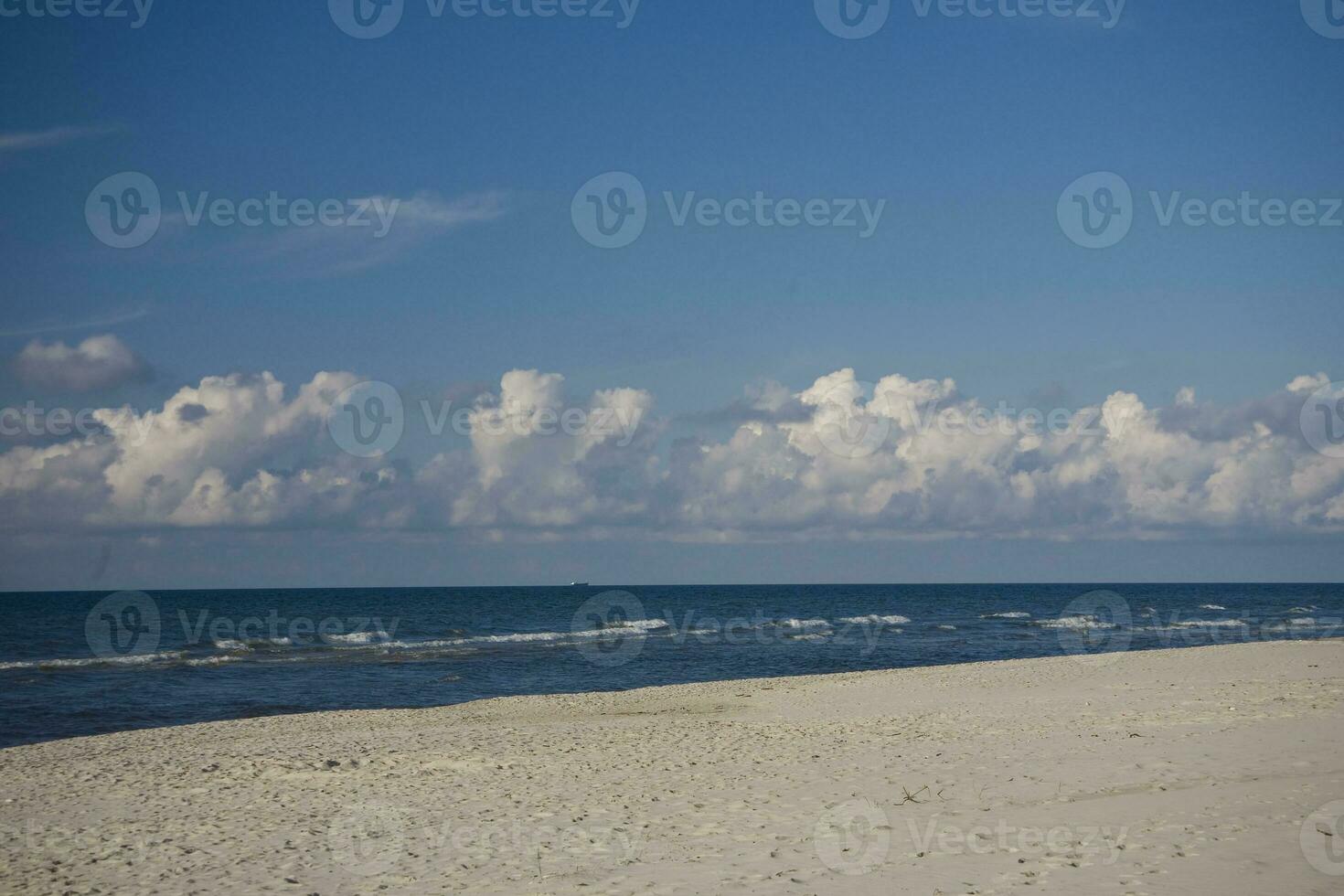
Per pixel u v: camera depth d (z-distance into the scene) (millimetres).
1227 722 14977
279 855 9758
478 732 19141
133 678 35562
